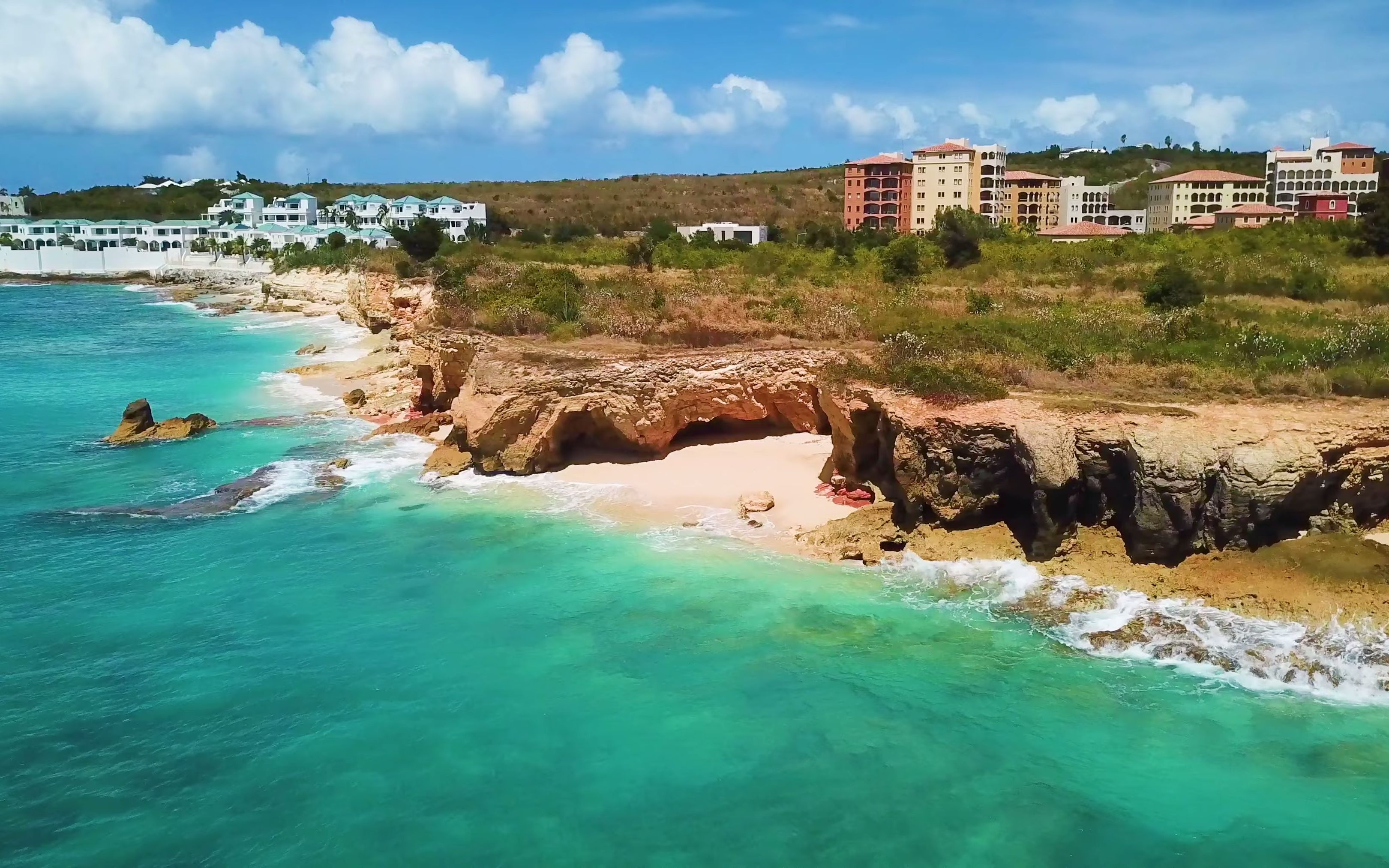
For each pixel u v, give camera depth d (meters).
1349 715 21.25
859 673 23.23
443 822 18.34
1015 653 24.02
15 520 33.25
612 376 38.00
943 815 18.59
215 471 39.03
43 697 22.22
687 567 29.06
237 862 17.28
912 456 29.55
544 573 28.70
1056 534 27.77
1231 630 23.89
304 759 20.09
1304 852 17.59
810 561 29.42
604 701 22.17
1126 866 17.34
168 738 20.73
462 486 36.72
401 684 22.83
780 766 19.98
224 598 27.17
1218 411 27.83
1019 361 32.97
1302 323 38.97
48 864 17.12
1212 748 20.34
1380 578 24.08
